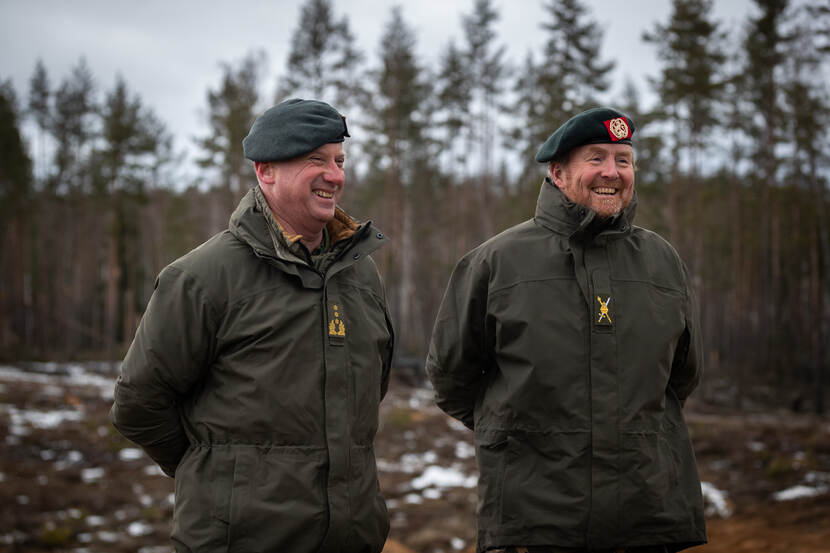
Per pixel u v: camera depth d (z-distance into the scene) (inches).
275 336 74.0
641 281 89.1
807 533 301.3
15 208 1353.3
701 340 97.5
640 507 82.4
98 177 1470.2
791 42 1000.2
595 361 85.0
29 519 328.8
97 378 956.0
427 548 312.2
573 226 89.7
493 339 92.6
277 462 71.8
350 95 1155.3
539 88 1179.9
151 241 1855.3
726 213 1390.3
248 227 76.7
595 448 82.7
